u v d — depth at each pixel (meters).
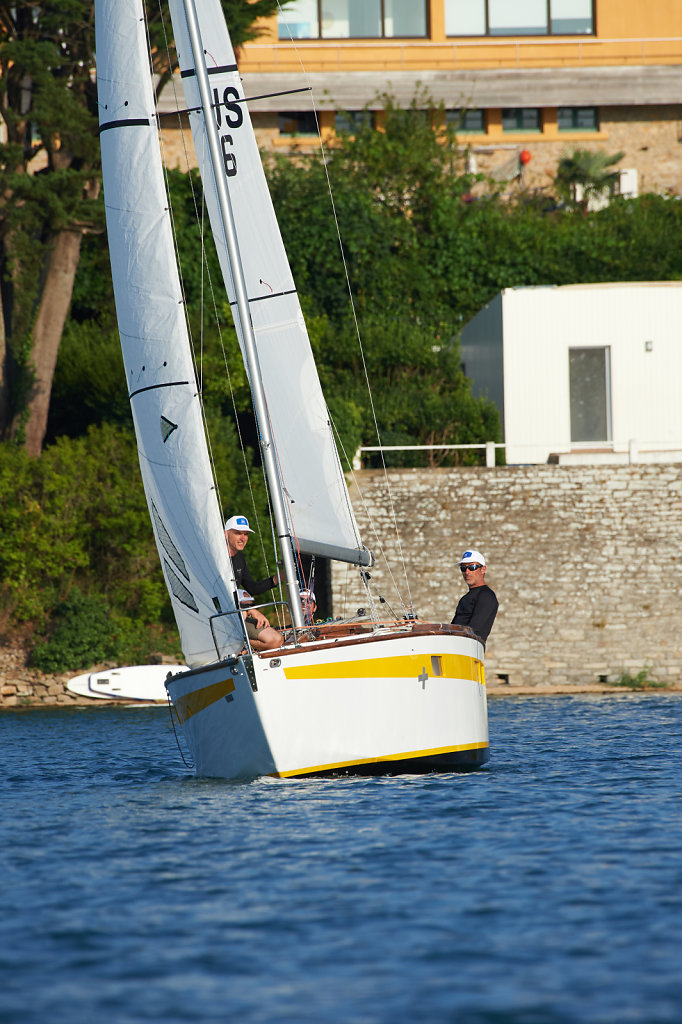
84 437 115.06
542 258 167.50
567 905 32.50
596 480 104.19
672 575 103.44
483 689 55.66
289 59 177.50
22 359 114.31
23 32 103.19
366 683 49.12
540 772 54.38
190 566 51.06
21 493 108.25
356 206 158.62
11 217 102.12
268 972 27.56
